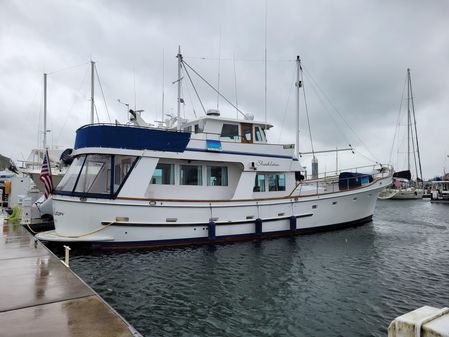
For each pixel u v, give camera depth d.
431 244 15.33
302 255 12.57
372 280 9.69
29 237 10.89
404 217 28.31
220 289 8.74
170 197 13.88
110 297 8.04
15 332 3.76
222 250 13.00
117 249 12.21
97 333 3.73
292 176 17.11
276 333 6.40
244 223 14.55
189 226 13.37
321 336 6.31
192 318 6.99
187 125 16.16
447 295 8.50
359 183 19.44
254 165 15.29
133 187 12.39
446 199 52.81
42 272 6.44
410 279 9.82
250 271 10.41
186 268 10.56
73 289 5.36
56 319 4.13
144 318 6.96
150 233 12.62
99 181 12.52
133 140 12.52
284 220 15.69
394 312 7.40
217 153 14.51
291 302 7.94
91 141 12.18
